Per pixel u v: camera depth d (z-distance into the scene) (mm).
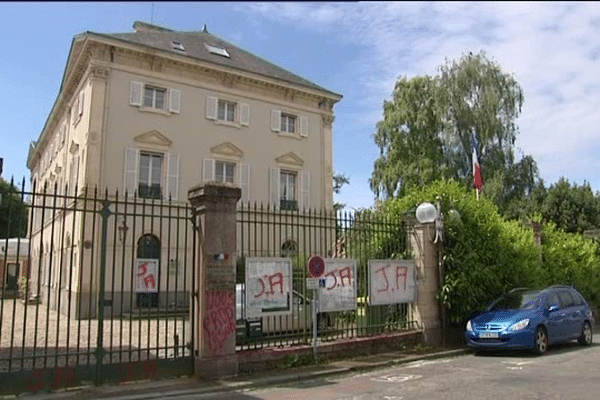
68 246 21922
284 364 9148
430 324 12000
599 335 15945
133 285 7906
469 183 29969
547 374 8695
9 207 7180
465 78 31219
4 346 11680
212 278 8375
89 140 21172
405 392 7410
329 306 10312
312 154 28281
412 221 12555
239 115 25766
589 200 31953
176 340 8328
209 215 8492
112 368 7660
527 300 12000
